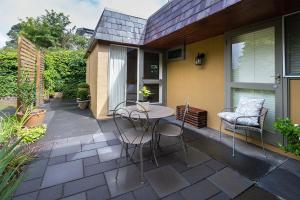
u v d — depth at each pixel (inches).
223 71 142.5
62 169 87.7
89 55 271.4
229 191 73.0
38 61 230.8
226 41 137.1
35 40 541.3
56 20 635.5
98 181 78.7
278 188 74.4
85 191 72.2
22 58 153.4
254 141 120.3
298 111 97.7
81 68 359.3
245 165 92.6
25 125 137.6
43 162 94.3
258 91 119.4
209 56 155.8
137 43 187.9
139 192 72.1
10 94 298.4
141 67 199.5
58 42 616.4
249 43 123.1
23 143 103.7
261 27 113.1
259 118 105.8
